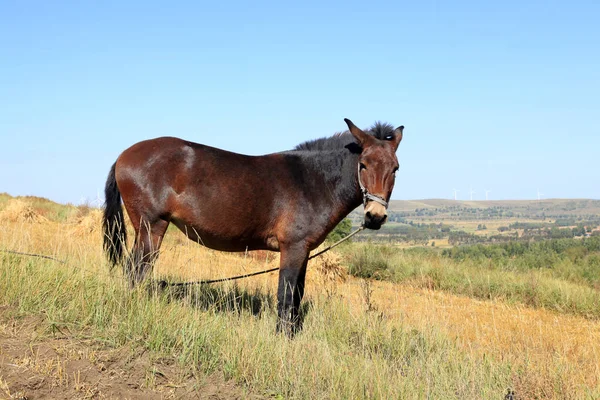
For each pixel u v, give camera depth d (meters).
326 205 7.04
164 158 6.50
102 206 6.88
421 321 8.34
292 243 6.93
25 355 4.56
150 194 6.44
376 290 12.97
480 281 14.73
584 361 7.41
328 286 12.24
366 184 6.74
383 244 21.02
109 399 4.30
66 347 4.86
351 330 7.41
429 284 14.20
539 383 5.70
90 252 7.95
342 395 5.22
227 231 6.73
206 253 11.75
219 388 4.91
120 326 5.32
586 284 16.50
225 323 6.12
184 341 5.32
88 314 5.49
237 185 6.63
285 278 6.90
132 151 6.59
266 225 6.90
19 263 6.29
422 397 5.37
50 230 14.37
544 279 15.05
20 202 16.58
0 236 8.72
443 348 7.15
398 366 6.41
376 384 5.36
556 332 10.17
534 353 7.59
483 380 5.91
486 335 9.16
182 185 6.50
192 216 6.57
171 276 7.98
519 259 21.59
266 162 7.00
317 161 7.11
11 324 5.08
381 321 7.71
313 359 5.77
